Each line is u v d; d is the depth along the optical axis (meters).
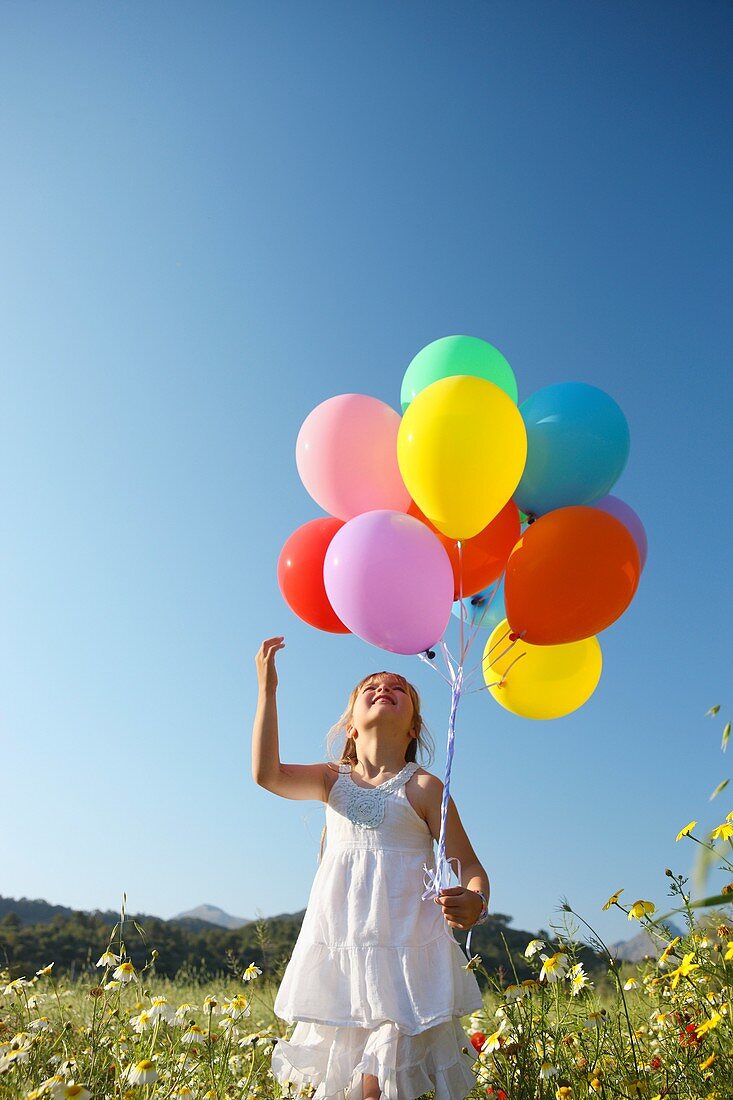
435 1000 2.46
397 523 2.86
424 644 2.85
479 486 2.78
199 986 5.03
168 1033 3.15
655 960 2.99
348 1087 2.49
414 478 2.86
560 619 2.89
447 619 2.87
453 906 2.42
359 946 2.53
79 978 4.34
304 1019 2.49
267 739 2.92
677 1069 2.46
